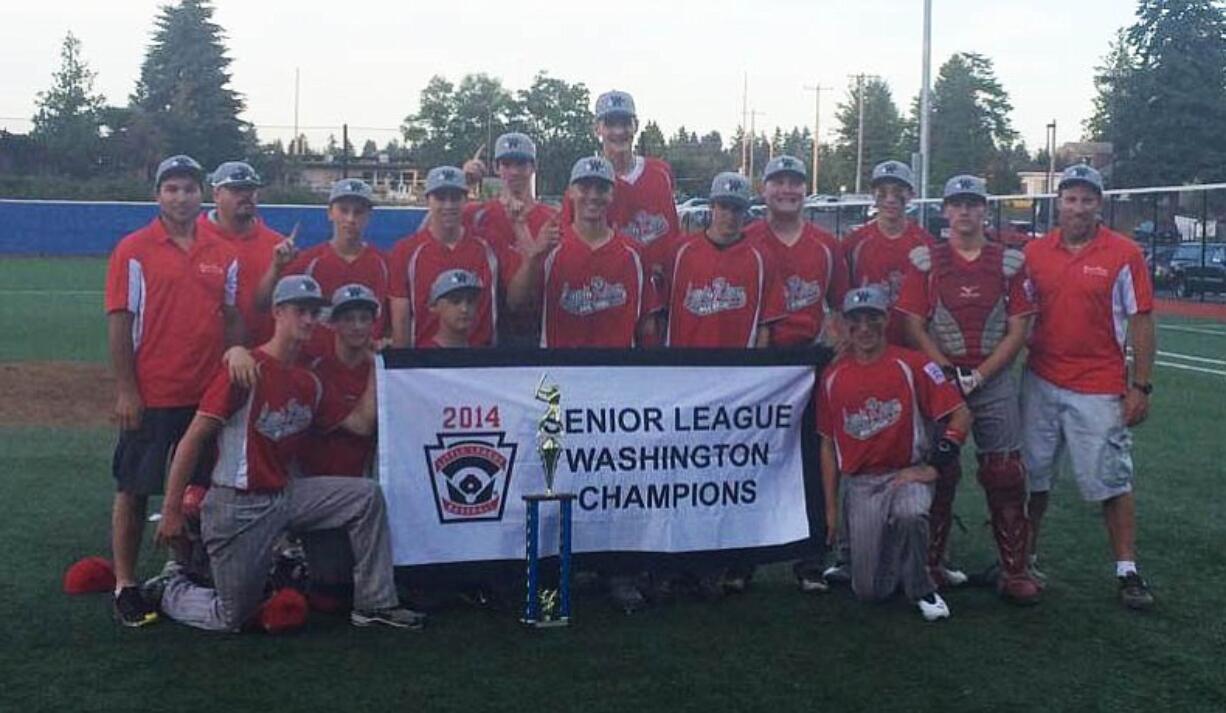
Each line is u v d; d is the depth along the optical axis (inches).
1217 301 999.6
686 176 2901.1
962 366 262.2
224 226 274.5
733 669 219.5
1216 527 324.5
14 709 197.9
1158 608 257.4
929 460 253.4
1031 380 270.4
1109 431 261.0
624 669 218.5
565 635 236.7
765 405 264.1
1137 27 2020.2
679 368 259.1
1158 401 546.0
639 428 257.3
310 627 239.6
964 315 261.0
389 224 1577.3
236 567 230.2
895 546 250.1
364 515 235.9
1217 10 1972.2
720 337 272.2
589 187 264.4
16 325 789.2
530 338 285.0
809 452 267.4
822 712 201.2
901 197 291.7
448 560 249.3
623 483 257.3
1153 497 358.9
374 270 283.3
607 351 255.4
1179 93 1953.7
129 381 244.2
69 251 1614.2
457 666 219.1
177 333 245.0
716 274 271.1
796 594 266.2
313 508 236.1
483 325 276.7
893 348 253.9
